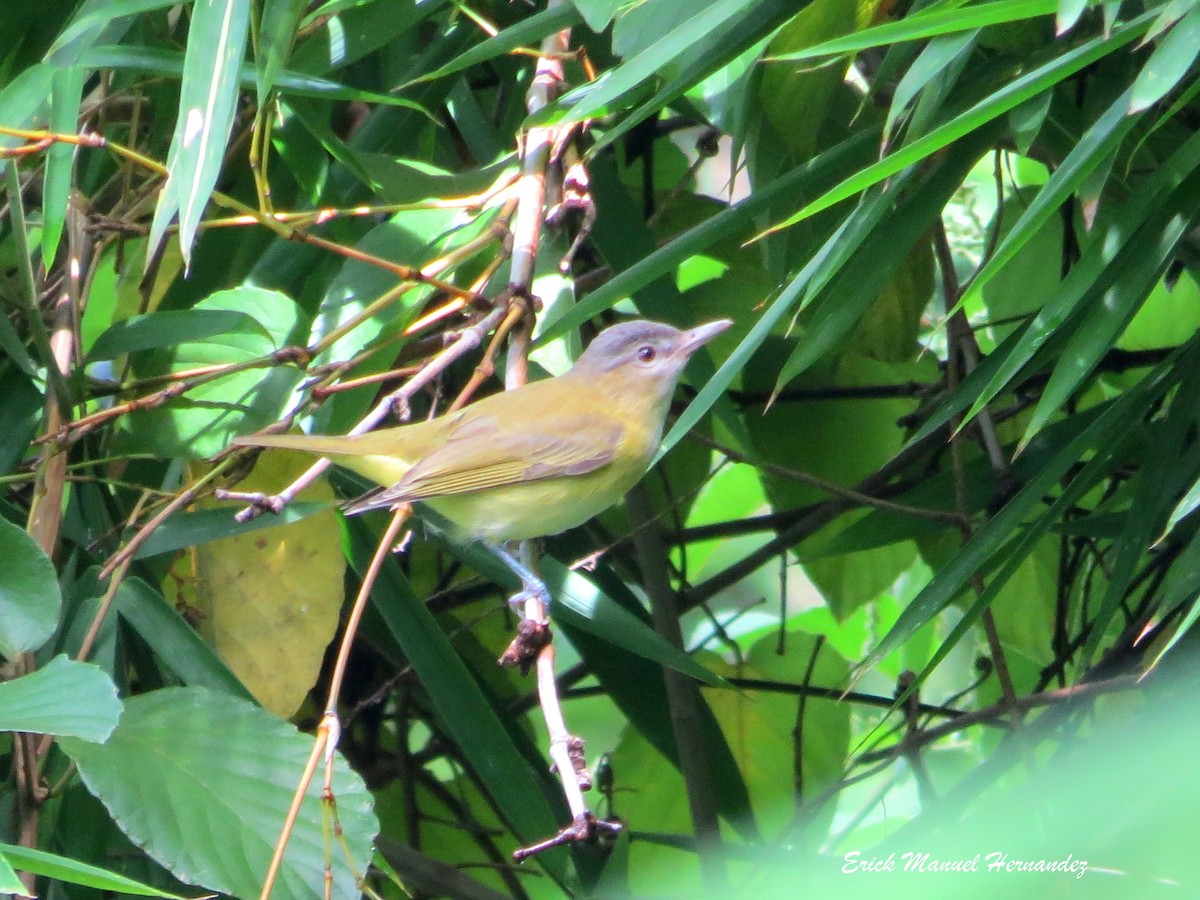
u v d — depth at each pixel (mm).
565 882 7098
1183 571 5699
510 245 7172
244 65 6496
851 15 6324
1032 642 10070
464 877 8320
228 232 8641
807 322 9625
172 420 7297
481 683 8992
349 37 7438
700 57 6328
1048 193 5215
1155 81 4723
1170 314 10133
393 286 7496
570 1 6465
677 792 9750
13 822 6090
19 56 7512
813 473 10453
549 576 7562
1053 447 8719
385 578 7227
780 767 9828
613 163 8672
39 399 7359
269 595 7273
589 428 7879
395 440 7523
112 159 9047
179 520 6801
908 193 7227
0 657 6270
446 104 9328
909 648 10703
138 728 5602
